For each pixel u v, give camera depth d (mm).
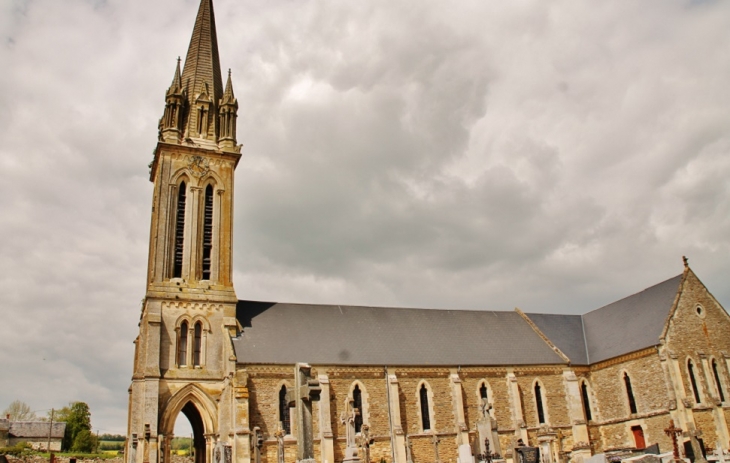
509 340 70750
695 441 41844
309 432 27828
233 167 66562
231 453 49688
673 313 62719
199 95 67688
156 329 56938
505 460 47062
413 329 68750
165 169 63438
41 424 124938
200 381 56594
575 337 73750
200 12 74562
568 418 65688
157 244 60469
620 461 40344
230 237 63719
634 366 64062
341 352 61656
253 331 61094
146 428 52375
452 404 62125
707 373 61531
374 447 57688
